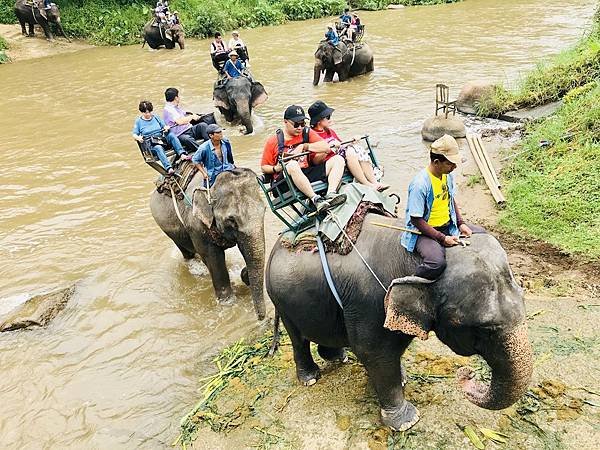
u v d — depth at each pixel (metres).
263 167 4.95
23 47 23.45
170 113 7.25
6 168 11.05
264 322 6.08
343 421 4.43
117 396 5.32
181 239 6.96
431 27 23.05
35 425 5.07
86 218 8.84
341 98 14.09
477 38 20.06
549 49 17.41
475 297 3.31
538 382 4.42
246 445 4.42
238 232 5.80
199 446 4.52
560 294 5.57
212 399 4.98
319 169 4.53
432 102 13.10
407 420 4.22
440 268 3.40
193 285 6.96
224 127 12.65
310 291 4.14
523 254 6.50
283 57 19.67
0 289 7.17
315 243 4.17
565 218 6.94
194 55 21.33
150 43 22.95
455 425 4.20
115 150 11.68
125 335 6.16
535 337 4.90
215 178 6.02
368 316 3.89
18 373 5.72
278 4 28.31
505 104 11.34
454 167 3.44
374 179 4.62
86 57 22.22
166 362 5.70
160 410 5.10
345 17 18.38
